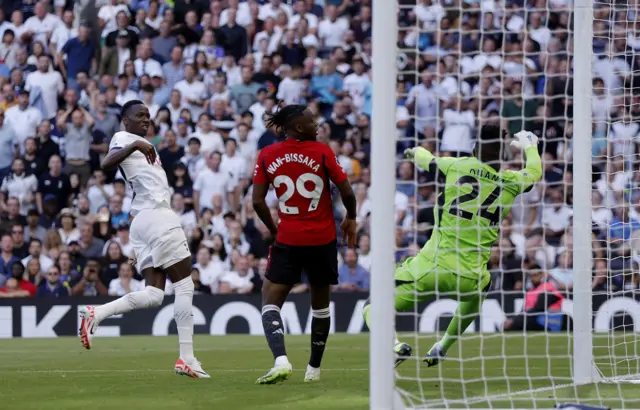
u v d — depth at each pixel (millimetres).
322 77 42375
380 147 12453
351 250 37531
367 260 37594
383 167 12438
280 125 16891
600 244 34781
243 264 37094
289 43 42875
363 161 40500
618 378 17562
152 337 33594
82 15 42750
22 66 41312
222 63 42156
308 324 34875
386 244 12414
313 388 16016
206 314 35125
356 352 25266
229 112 41188
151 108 41000
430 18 40938
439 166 17203
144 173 18625
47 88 40906
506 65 40250
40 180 38719
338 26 43469
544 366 20734
